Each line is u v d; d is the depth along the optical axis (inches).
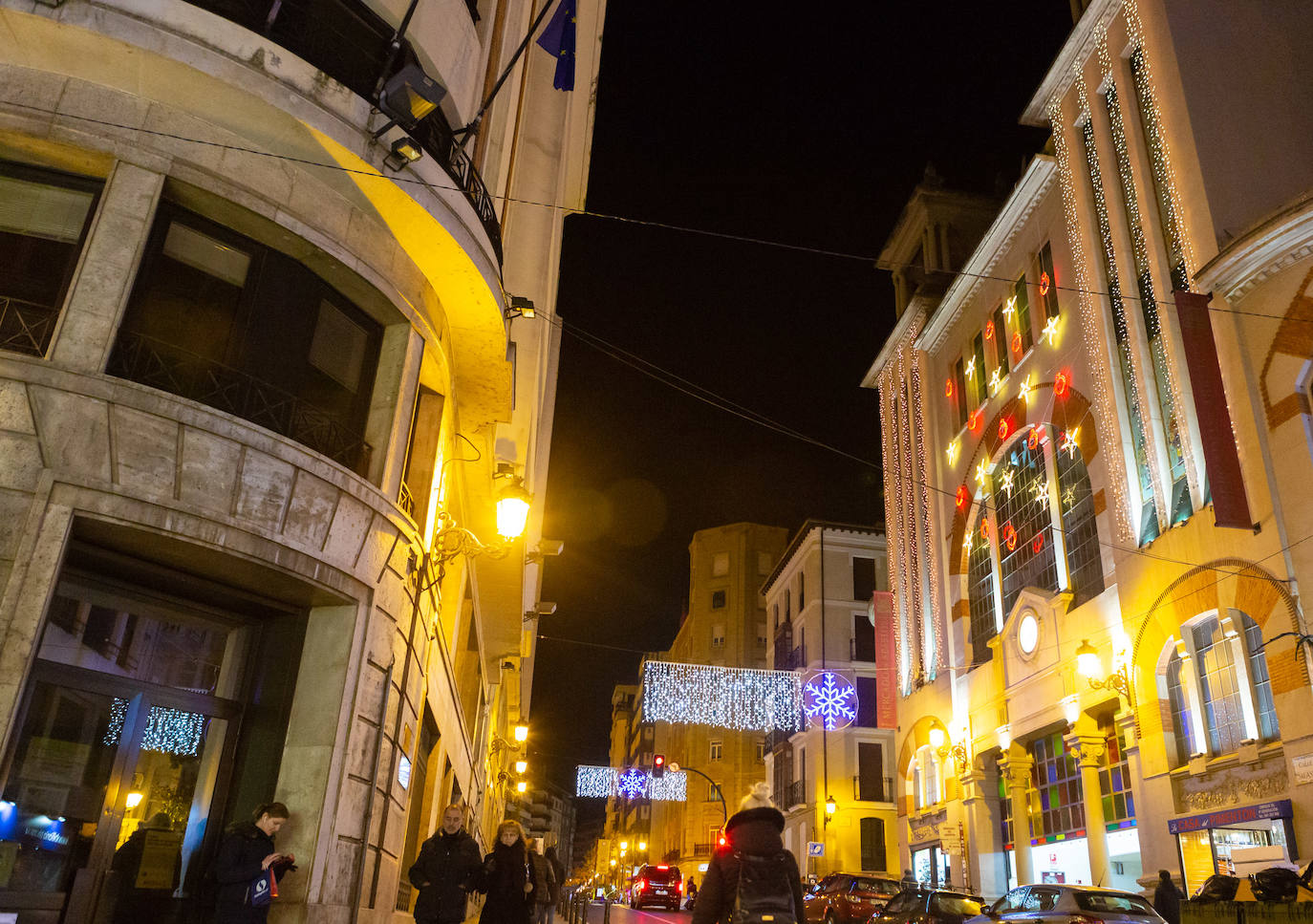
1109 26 804.0
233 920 232.8
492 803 1330.0
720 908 199.3
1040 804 871.1
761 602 2792.8
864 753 1534.2
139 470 242.8
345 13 330.6
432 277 352.2
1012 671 911.0
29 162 263.6
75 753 244.5
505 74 362.9
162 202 275.9
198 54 264.7
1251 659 599.5
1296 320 575.8
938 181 1307.8
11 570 219.9
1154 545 694.5
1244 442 603.8
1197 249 655.8
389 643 320.5
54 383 233.5
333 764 277.7
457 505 523.8
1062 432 873.5
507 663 1150.3
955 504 1093.8
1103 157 804.6
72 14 249.4
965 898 573.6
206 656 286.0
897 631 1219.2
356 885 290.7
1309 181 656.4
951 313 1146.7
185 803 269.4
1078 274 841.5
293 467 277.7
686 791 2672.2
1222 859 602.2
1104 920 418.0
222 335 282.0
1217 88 686.5
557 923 1141.1
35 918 226.4
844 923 714.2
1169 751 658.2
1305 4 716.7
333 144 289.9
